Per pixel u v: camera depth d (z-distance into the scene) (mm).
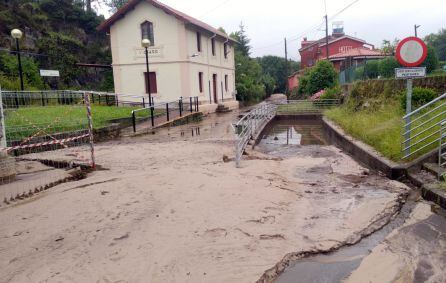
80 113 17188
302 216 6152
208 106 29203
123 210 6207
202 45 29500
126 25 27266
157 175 8391
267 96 59438
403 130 9961
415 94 12922
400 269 4535
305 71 41781
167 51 26828
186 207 6281
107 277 4246
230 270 4406
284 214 6176
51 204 6660
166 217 5879
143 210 6184
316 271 4551
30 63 25859
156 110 24125
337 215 6219
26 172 9055
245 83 41906
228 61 36219
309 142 16469
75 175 8898
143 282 4152
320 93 29266
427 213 6273
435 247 5074
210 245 4988
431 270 4492
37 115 15102
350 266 4664
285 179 8570
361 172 9367
